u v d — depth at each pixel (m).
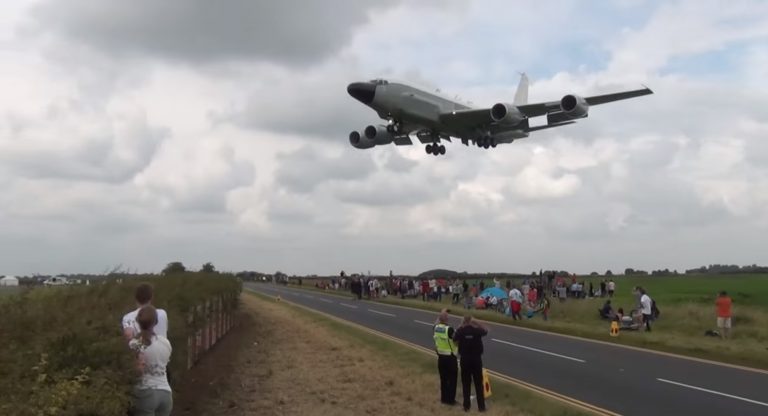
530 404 10.47
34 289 7.61
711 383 12.56
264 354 16.55
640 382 12.66
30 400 4.84
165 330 6.41
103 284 9.41
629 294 47.97
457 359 11.35
